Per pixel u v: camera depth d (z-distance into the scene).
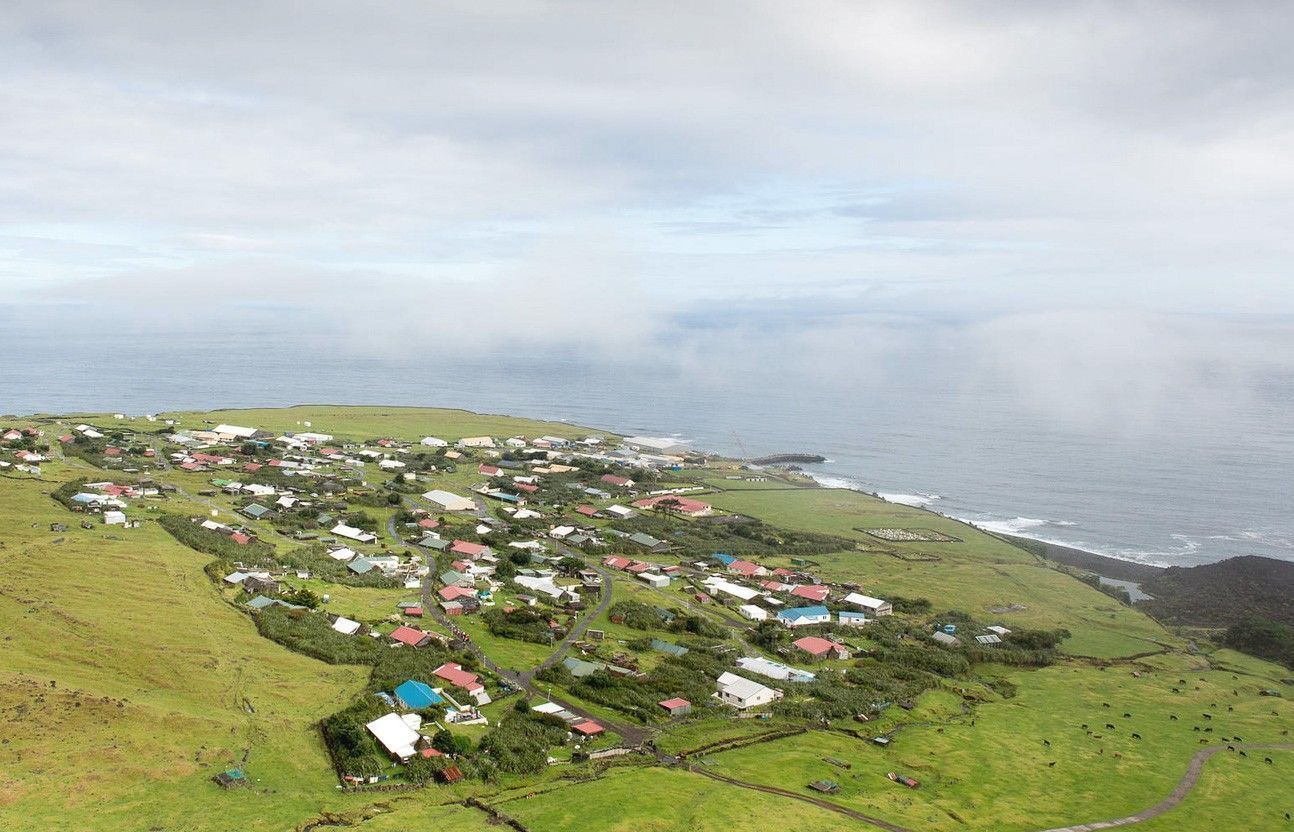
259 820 70.06
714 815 77.31
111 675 92.06
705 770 89.00
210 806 71.25
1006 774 97.19
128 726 81.12
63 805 68.81
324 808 72.94
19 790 69.62
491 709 97.00
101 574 119.06
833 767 93.31
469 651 114.38
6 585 110.88
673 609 145.75
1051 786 95.12
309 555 148.12
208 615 111.19
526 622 127.88
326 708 90.94
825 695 114.81
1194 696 130.38
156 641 100.75
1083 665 143.12
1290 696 134.00
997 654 142.00
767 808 80.19
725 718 103.81
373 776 78.94
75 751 76.06
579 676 108.75
